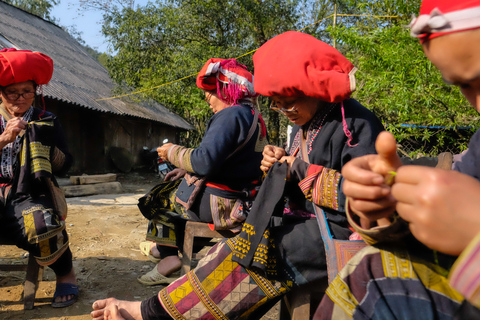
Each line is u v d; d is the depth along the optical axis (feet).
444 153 3.81
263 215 4.44
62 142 7.91
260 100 44.24
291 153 5.41
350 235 4.37
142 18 40.91
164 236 8.26
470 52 1.83
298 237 4.46
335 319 2.76
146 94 39.09
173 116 52.16
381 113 19.10
